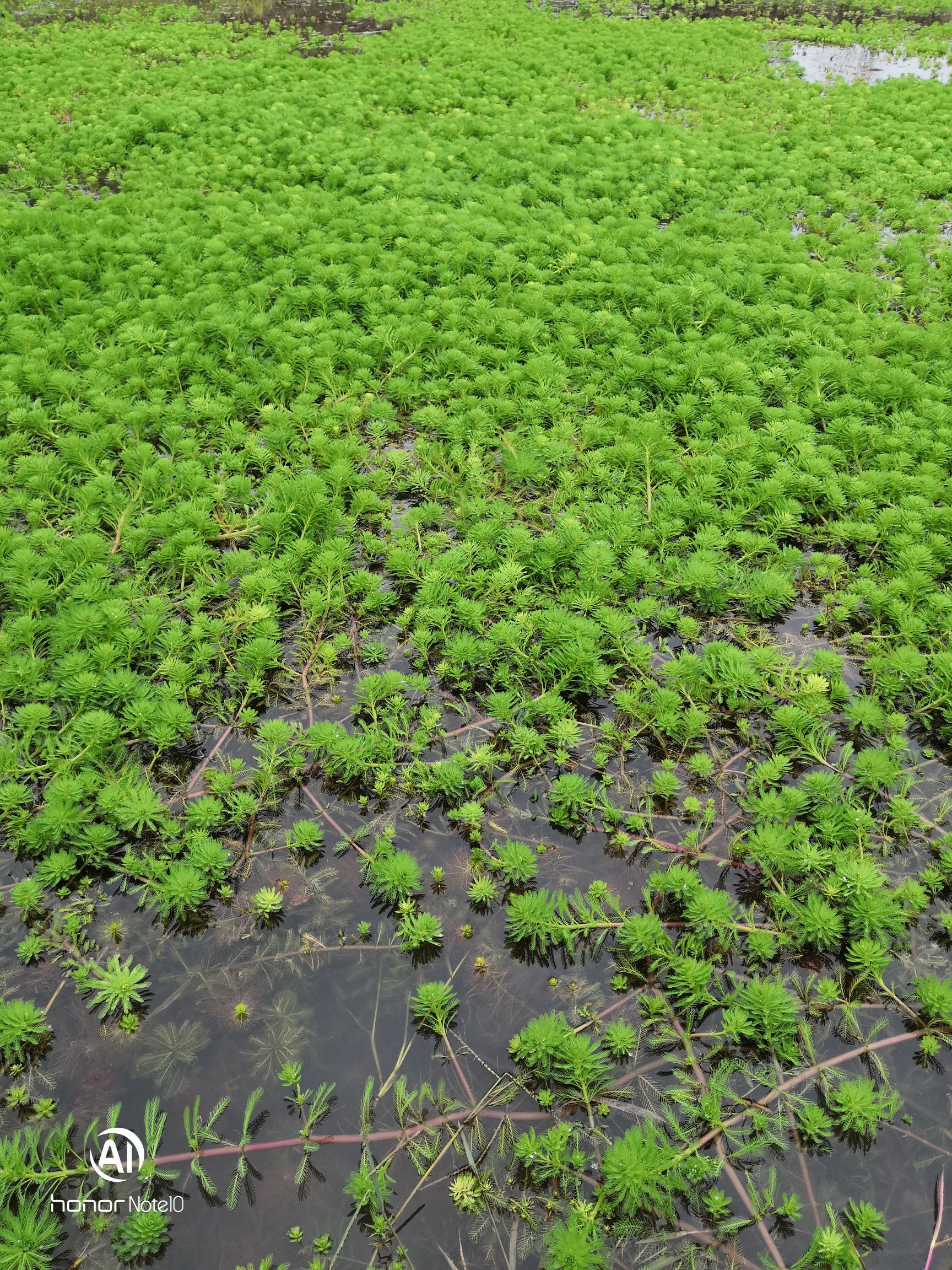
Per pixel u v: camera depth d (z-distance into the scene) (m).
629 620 0.99
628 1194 0.61
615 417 1.31
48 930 0.77
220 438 1.29
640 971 0.75
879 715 0.91
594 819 0.86
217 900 0.79
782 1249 0.61
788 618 1.08
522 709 0.95
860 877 0.75
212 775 0.85
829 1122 0.66
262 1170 0.65
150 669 0.97
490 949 0.77
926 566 1.07
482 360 1.46
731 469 1.22
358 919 0.79
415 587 1.10
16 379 1.33
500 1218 0.63
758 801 0.83
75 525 1.11
